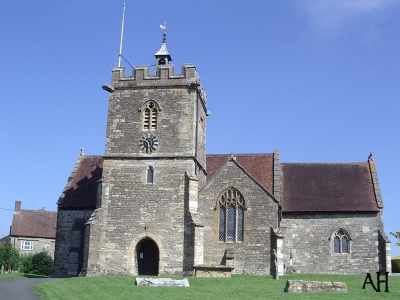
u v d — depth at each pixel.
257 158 52.09
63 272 48.72
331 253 47.25
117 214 43.91
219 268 39.94
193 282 35.81
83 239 48.72
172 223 43.03
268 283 36.31
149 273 43.97
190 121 44.75
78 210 49.81
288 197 49.59
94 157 54.81
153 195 43.84
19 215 89.94
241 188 44.25
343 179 50.72
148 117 45.53
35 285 34.66
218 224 44.09
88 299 28.20
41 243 88.62
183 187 43.56
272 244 42.66
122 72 46.56
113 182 44.53
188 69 45.53
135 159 44.72
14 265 69.81
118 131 45.53
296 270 47.31
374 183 49.47
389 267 45.94
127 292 30.94
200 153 47.84
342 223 47.69
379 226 47.19
